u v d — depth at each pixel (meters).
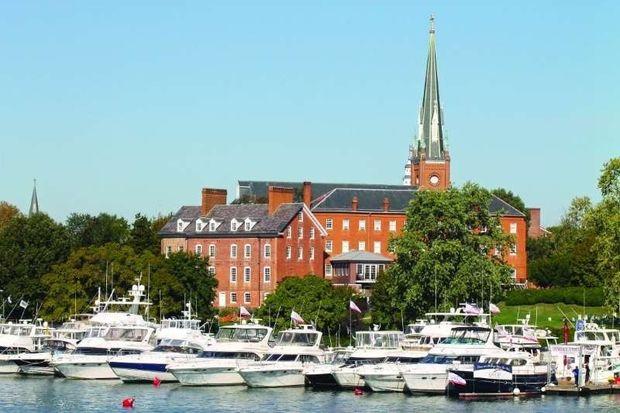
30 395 139.12
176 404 132.25
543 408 129.25
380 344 152.88
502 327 161.62
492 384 136.75
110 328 158.75
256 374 145.38
